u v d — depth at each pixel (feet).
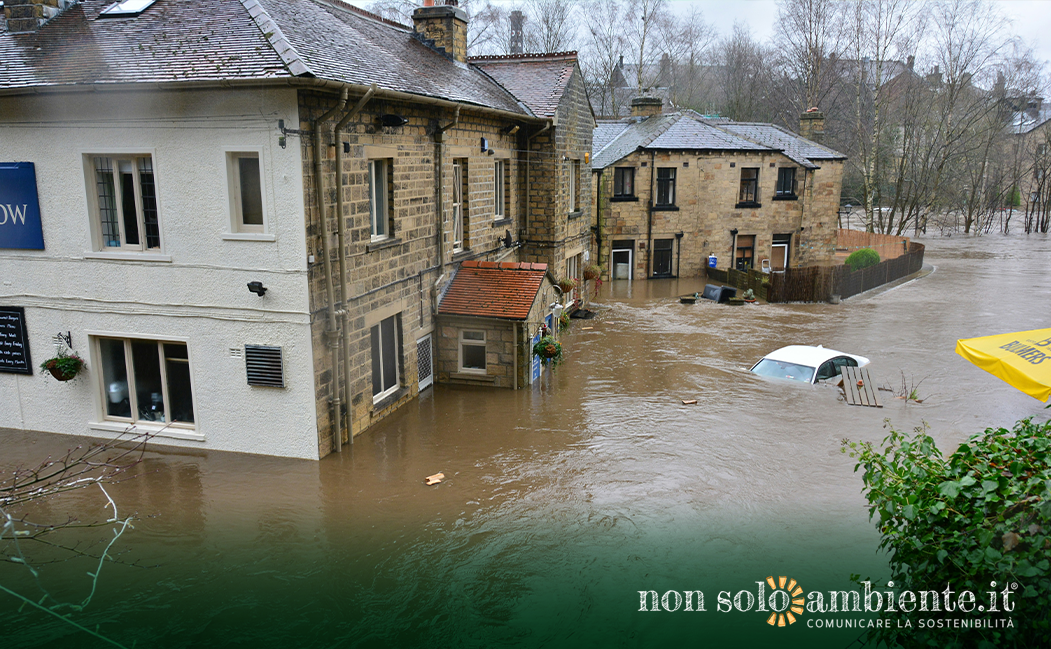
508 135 66.28
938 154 162.40
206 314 40.09
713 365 60.85
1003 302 92.38
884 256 130.21
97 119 39.04
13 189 41.09
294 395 39.83
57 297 42.14
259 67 35.55
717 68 225.97
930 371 59.88
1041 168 180.65
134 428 42.86
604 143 113.39
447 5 65.62
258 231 38.93
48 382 43.57
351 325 42.65
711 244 111.14
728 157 108.47
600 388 54.54
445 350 55.11
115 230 41.37
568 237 76.59
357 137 41.81
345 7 56.65
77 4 46.29
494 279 56.39
